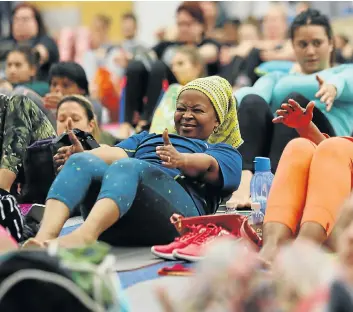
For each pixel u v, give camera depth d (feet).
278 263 10.49
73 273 10.72
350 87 25.62
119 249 18.63
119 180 17.13
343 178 16.03
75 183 17.33
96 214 16.65
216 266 10.32
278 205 16.07
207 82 20.43
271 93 26.91
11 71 32.04
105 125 44.19
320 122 24.80
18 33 39.45
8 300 10.32
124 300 11.91
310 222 15.55
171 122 26.45
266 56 37.99
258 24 49.21
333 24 50.72
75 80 29.78
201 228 17.37
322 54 26.99
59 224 16.89
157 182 17.95
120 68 49.37
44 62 37.88
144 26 60.95
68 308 10.47
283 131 25.00
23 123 21.50
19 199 22.07
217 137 20.98
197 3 42.09
